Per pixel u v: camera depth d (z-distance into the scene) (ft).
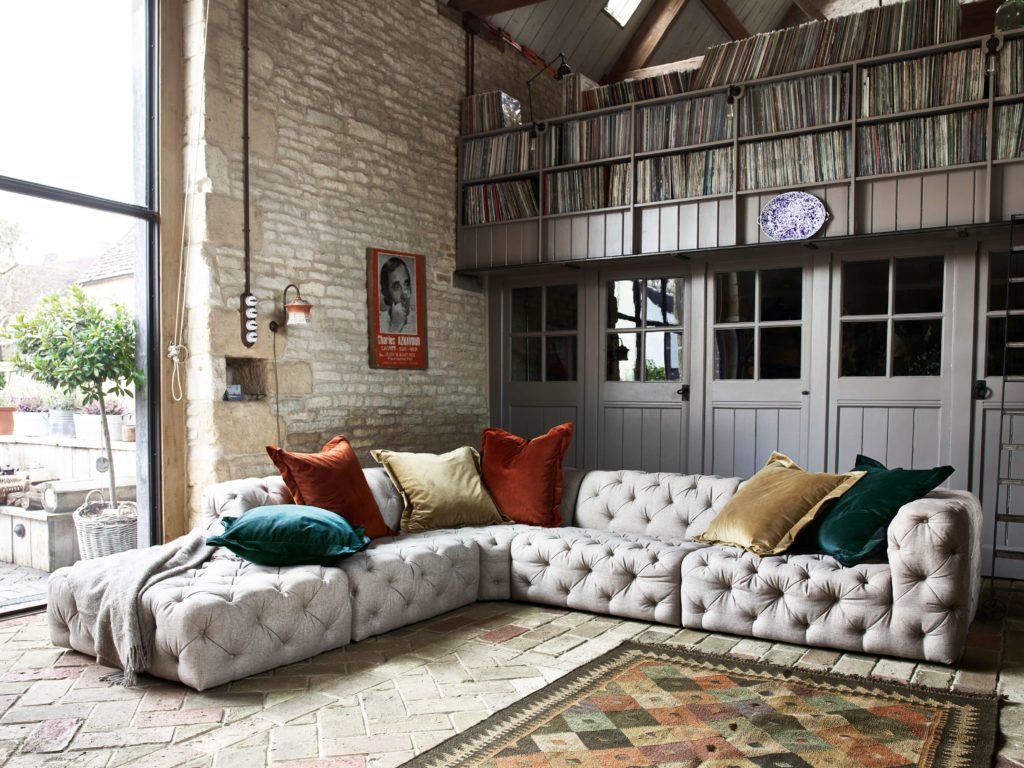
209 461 14.03
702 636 11.09
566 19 23.34
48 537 14.98
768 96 16.10
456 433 19.92
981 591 13.76
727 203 16.62
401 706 8.54
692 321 17.83
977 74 14.24
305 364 15.92
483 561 12.89
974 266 14.83
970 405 14.92
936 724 8.02
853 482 11.35
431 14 19.38
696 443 17.79
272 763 7.20
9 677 9.34
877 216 15.20
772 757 7.29
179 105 14.28
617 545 12.17
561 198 18.65
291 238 15.70
